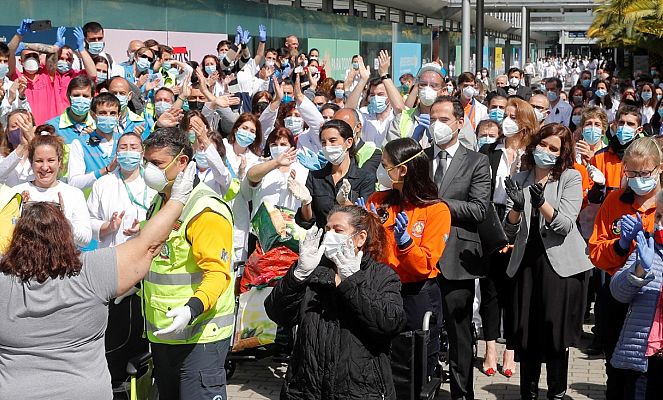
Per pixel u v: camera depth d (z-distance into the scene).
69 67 10.14
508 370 7.57
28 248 3.82
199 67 13.22
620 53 48.75
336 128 6.82
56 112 10.03
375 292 4.37
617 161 7.99
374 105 9.23
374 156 7.12
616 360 5.37
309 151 7.80
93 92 8.05
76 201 6.30
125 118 8.88
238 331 7.00
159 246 4.10
